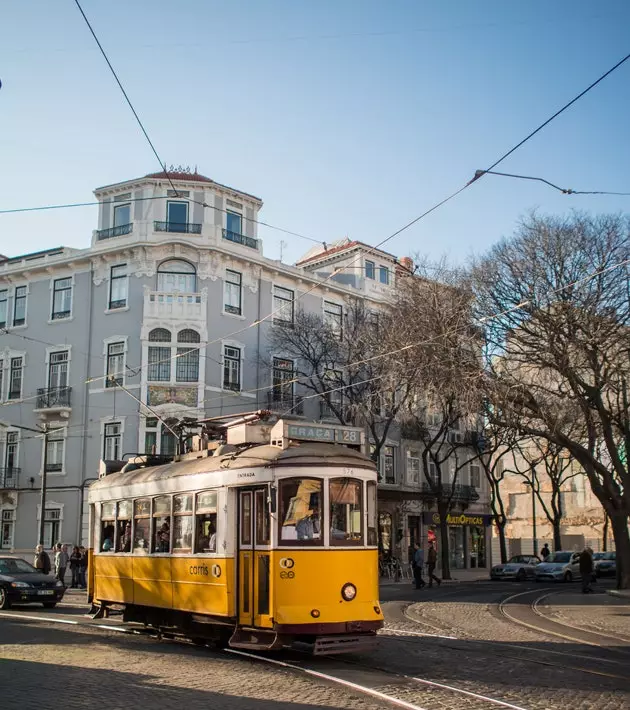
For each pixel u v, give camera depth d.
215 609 13.52
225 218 42.16
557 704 9.45
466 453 55.19
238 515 13.60
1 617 20.16
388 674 11.42
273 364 42.91
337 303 46.94
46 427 36.94
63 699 9.45
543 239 27.55
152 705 9.12
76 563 34.03
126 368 39.69
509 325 28.00
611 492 29.72
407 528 48.97
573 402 32.16
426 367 28.48
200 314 39.91
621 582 29.73
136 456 18.91
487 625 18.39
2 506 41.94
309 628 12.27
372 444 45.53
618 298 26.89
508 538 68.19
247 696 9.70
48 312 42.91
